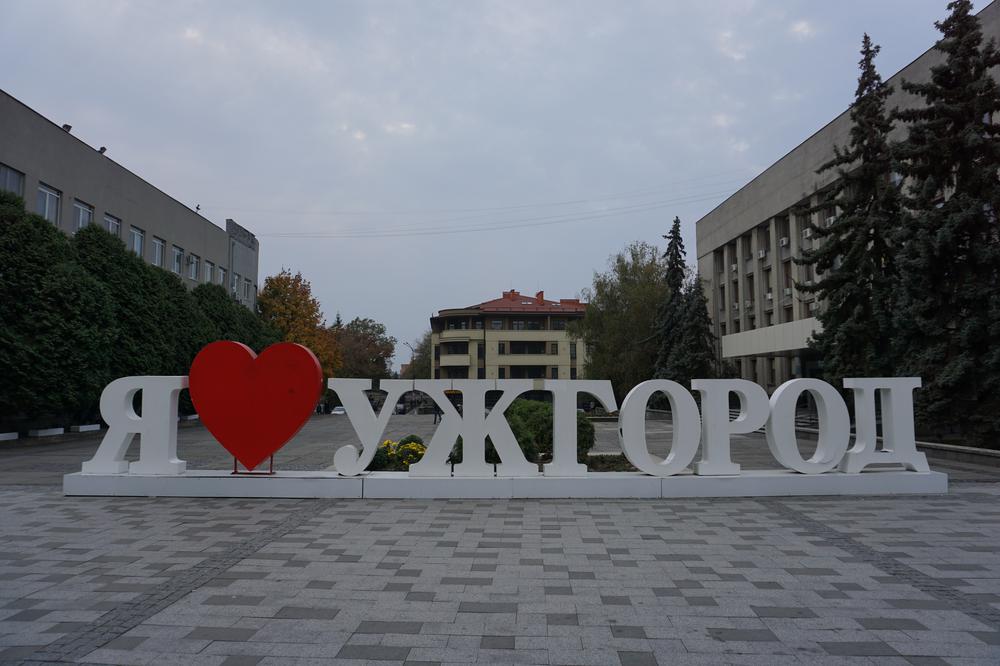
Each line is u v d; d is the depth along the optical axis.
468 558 6.19
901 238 15.33
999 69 19.61
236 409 9.67
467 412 9.78
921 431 15.88
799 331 28.70
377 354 79.25
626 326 41.59
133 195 31.50
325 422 38.84
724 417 9.92
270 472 9.95
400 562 6.04
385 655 3.89
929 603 4.86
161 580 5.46
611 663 3.78
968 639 4.14
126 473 9.91
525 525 7.68
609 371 41.56
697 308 36.75
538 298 74.38
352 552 6.41
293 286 52.22
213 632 4.27
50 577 5.55
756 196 38.91
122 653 3.92
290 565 5.94
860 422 10.02
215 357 9.74
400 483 9.51
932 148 15.04
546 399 49.34
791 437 9.86
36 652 3.93
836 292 19.19
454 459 11.62
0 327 18.89
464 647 4.02
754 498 9.51
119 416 9.85
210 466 13.81
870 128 18.47
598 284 43.69
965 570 5.75
